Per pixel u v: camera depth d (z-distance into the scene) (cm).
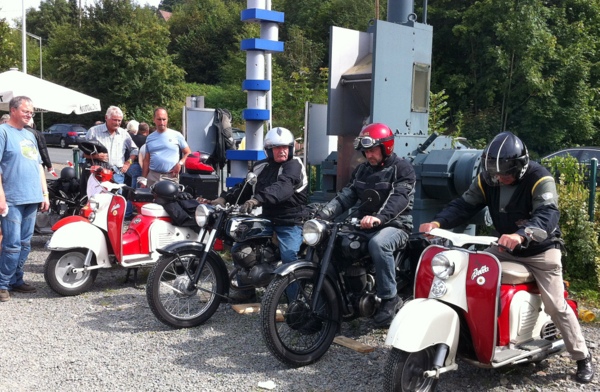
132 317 590
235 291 604
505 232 441
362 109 767
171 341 525
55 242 641
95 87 4534
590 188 712
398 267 516
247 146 892
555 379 441
